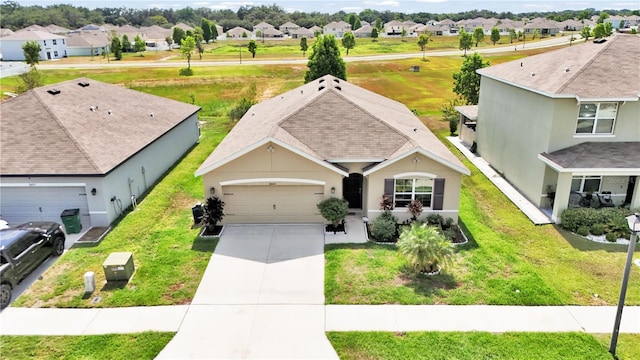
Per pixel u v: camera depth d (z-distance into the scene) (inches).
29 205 740.0
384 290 556.4
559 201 744.3
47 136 784.9
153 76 2728.8
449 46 4761.3
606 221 715.4
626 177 786.8
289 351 453.4
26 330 487.8
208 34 5954.7
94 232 723.4
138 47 4685.0
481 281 575.8
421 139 803.4
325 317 506.6
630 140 777.6
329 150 747.4
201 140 1330.0
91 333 482.9
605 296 549.0
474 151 1182.3
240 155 706.8
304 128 790.5
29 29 4510.3
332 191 734.5
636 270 609.3
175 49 5241.1
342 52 4197.8
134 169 858.8
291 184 730.2
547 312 514.9
